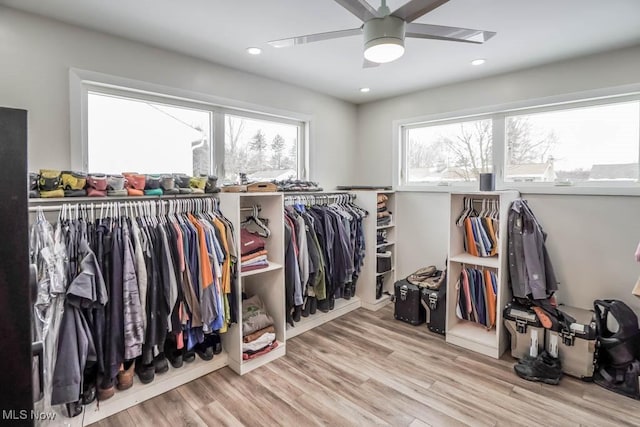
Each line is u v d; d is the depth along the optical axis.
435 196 3.82
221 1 1.95
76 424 1.89
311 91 3.84
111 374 1.94
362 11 1.54
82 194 2.06
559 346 2.47
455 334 2.94
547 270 2.72
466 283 3.03
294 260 2.86
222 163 3.12
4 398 0.65
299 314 3.10
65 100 2.21
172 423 1.96
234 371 2.51
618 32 2.36
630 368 2.29
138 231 2.09
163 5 1.99
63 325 1.78
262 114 3.43
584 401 2.16
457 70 3.15
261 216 2.96
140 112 2.65
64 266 1.81
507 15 2.12
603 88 2.72
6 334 0.64
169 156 2.81
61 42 2.18
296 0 1.94
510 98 3.21
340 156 4.27
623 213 2.68
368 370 2.53
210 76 2.92
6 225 0.64
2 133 0.63
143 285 2.03
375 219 3.73
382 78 3.40
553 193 3.00
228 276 2.39
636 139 2.70
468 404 2.13
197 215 2.47
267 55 2.79
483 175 3.01
